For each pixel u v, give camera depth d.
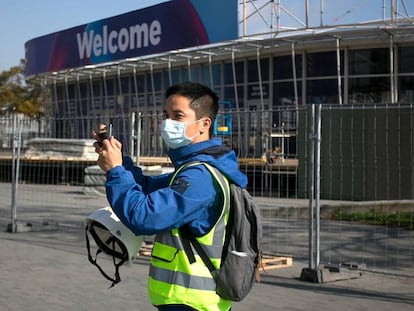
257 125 10.46
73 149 20.73
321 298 5.97
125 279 6.72
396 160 13.67
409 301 5.90
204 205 2.37
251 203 2.55
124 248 2.57
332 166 14.16
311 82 19.56
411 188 13.46
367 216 12.27
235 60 21.56
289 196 11.19
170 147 2.59
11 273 6.96
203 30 18.81
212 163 2.46
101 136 2.52
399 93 18.33
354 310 5.53
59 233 10.13
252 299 5.88
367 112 13.88
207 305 2.40
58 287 6.31
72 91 28.86
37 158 20.20
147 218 2.29
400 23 16.70
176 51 20.47
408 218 11.95
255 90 20.95
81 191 18.22
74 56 24.22
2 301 5.73
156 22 20.39
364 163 13.15
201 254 2.40
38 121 12.22
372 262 8.09
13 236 9.78
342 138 14.15
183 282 2.38
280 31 17.67
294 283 6.62
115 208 2.36
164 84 24.17
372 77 18.66
